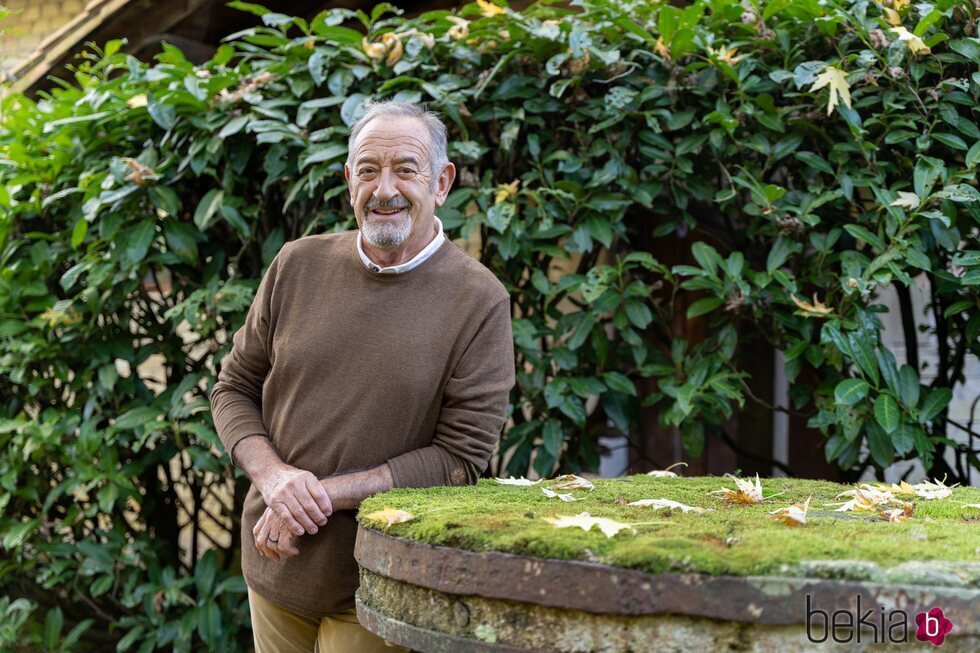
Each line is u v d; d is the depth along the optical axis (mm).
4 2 5016
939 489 1735
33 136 3016
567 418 2605
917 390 2307
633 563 1140
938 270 2365
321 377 1831
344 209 2605
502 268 2535
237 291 2623
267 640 1938
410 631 1340
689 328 3412
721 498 1637
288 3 4223
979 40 2301
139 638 2807
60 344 2885
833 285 2371
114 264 2732
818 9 2357
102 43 4195
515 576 1209
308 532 1789
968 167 2270
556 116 2566
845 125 2420
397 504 1513
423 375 1803
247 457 1855
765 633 1106
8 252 2943
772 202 2412
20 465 2949
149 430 2645
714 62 2381
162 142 2682
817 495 1720
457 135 2596
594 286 2428
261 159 2750
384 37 2561
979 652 1089
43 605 3125
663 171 2506
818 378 2592
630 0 2625
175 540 3086
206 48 4281
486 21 2518
